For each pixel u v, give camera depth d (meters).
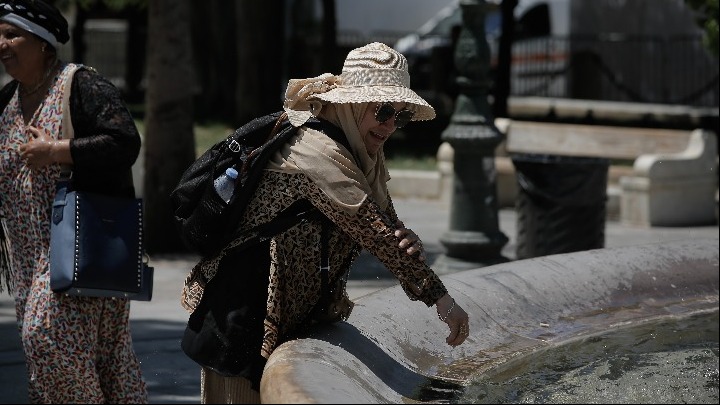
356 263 17.52
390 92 6.25
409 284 6.29
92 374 7.36
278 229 6.30
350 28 48.66
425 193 25.20
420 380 6.81
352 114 6.30
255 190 6.32
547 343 8.34
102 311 7.54
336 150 6.17
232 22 38.66
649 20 38.44
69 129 7.34
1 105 7.63
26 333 7.31
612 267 9.89
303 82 6.29
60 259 7.12
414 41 45.78
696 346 8.61
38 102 7.43
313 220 6.34
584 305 9.34
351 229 6.19
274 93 33.88
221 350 6.33
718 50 18.72
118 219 7.33
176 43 17.78
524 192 16.27
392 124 6.36
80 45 42.38
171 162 17.88
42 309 7.27
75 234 7.15
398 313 7.61
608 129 23.36
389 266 6.25
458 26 38.00
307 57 42.88
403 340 7.34
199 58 39.72
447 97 40.19
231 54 38.59
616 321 9.16
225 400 6.56
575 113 37.44
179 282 15.62
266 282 6.36
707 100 36.12
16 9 7.28
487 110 16.73
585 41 40.41
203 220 6.34
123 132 7.31
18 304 7.55
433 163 29.56
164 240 17.91
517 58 43.25
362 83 6.32
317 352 6.04
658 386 7.48
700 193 22.05
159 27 17.69
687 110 35.47
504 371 7.51
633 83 38.66
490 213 16.81
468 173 16.75
